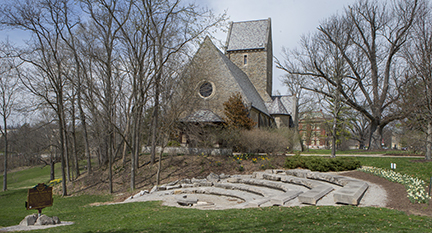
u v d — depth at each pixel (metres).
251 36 47.66
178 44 21.69
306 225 7.24
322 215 8.27
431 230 6.16
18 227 9.95
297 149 41.69
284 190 14.57
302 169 20.11
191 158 25.09
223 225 8.05
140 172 23.89
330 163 18.98
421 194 9.56
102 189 22.55
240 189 16.27
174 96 22.58
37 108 23.95
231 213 9.89
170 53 21.03
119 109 31.17
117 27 22.36
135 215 11.09
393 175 14.08
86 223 10.42
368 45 33.72
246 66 46.19
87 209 14.44
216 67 33.69
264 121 39.28
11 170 48.53
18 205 21.86
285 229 6.98
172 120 21.50
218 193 15.65
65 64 23.45
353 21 31.91
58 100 24.86
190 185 18.66
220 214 9.83
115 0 20.84
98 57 21.95
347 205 9.88
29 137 37.75
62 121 25.44
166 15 21.30
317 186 13.27
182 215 10.35
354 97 33.78
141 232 7.95
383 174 14.77
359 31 33.25
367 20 33.19
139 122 25.56
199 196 15.39
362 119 48.25
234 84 32.69
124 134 27.61
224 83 33.00
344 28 29.28
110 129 23.52
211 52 31.98
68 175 26.23
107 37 21.95
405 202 9.45
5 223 13.30
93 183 24.22
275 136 24.83
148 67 22.30
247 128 27.25
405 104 21.47
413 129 27.45
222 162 23.52
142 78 22.33
